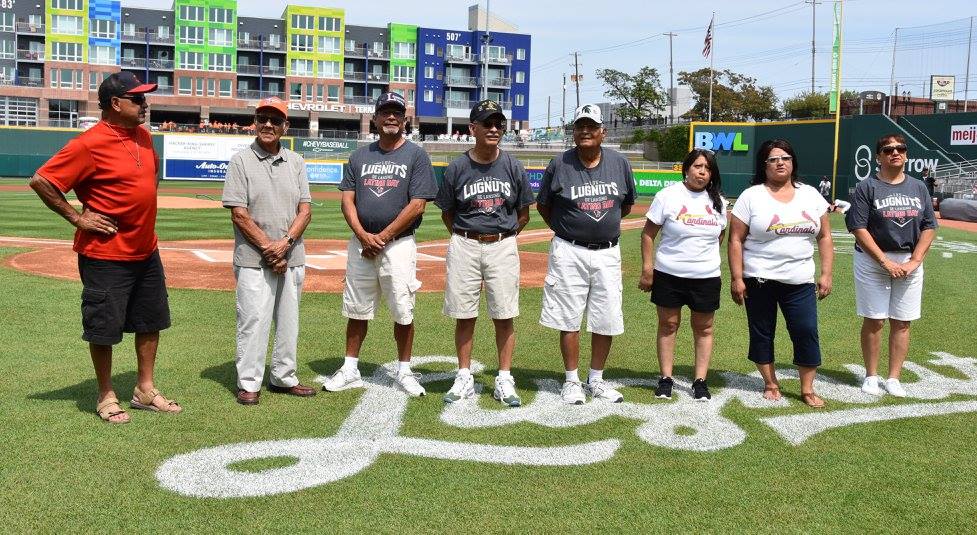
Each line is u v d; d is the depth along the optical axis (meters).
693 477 4.18
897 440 4.82
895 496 3.98
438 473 4.17
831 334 8.17
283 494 3.87
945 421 5.21
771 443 4.74
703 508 3.80
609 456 4.47
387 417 5.10
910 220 5.77
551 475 4.18
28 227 17.78
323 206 27.88
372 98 78.75
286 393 5.58
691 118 77.50
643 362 6.84
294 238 5.34
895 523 3.67
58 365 6.10
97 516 3.58
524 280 12.01
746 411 5.40
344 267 12.79
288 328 5.46
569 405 5.47
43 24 69.19
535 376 6.27
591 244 5.45
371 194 5.52
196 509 3.68
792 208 5.50
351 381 5.79
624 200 5.57
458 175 5.43
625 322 8.57
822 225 5.61
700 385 5.68
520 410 5.33
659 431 4.93
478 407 5.38
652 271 5.75
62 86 70.00
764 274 5.57
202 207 25.86
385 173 5.51
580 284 5.49
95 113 71.12
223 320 8.06
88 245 4.67
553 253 5.54
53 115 70.56
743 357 7.06
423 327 8.04
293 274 5.45
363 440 4.65
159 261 5.00
